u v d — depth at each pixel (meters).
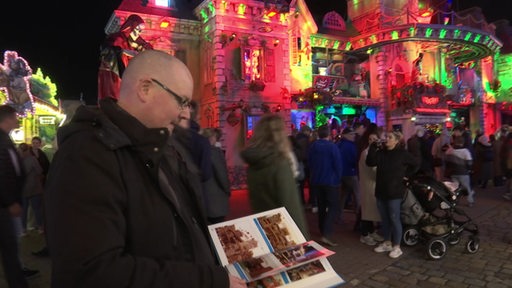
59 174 1.12
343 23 18.83
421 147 10.32
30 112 14.38
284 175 3.14
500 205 8.85
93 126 1.25
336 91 16.67
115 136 1.21
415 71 17.95
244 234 1.77
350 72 18.70
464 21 19.38
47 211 1.12
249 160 3.29
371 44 17.28
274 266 1.58
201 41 15.10
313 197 8.54
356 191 7.01
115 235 1.11
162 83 1.33
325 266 1.67
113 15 13.84
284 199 3.11
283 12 14.66
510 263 5.01
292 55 15.81
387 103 18.12
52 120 16.97
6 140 3.41
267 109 14.50
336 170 5.95
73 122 1.28
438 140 11.59
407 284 4.43
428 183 5.55
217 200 4.62
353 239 6.36
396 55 18.39
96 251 1.04
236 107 13.65
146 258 1.15
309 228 7.09
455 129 8.74
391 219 5.37
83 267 1.02
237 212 8.63
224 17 13.94
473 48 19.20
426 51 19.86
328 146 5.95
